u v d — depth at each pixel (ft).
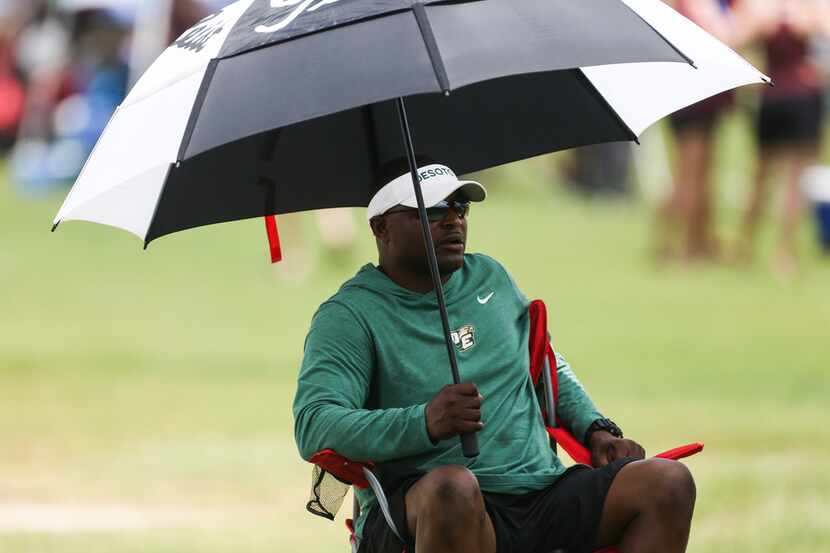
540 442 55.83
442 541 49.83
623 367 136.67
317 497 54.75
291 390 130.72
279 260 62.03
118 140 52.54
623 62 48.98
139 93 54.24
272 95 49.65
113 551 82.74
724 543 80.59
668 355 142.10
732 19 181.27
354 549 55.42
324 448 52.37
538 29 49.75
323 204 63.05
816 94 184.34
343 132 62.85
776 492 91.56
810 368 135.74
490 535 51.29
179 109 51.11
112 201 57.00
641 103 60.59
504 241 217.97
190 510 93.61
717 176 245.65
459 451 54.24
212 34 54.03
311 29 51.13
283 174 61.82
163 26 218.18
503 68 48.19
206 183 59.52
